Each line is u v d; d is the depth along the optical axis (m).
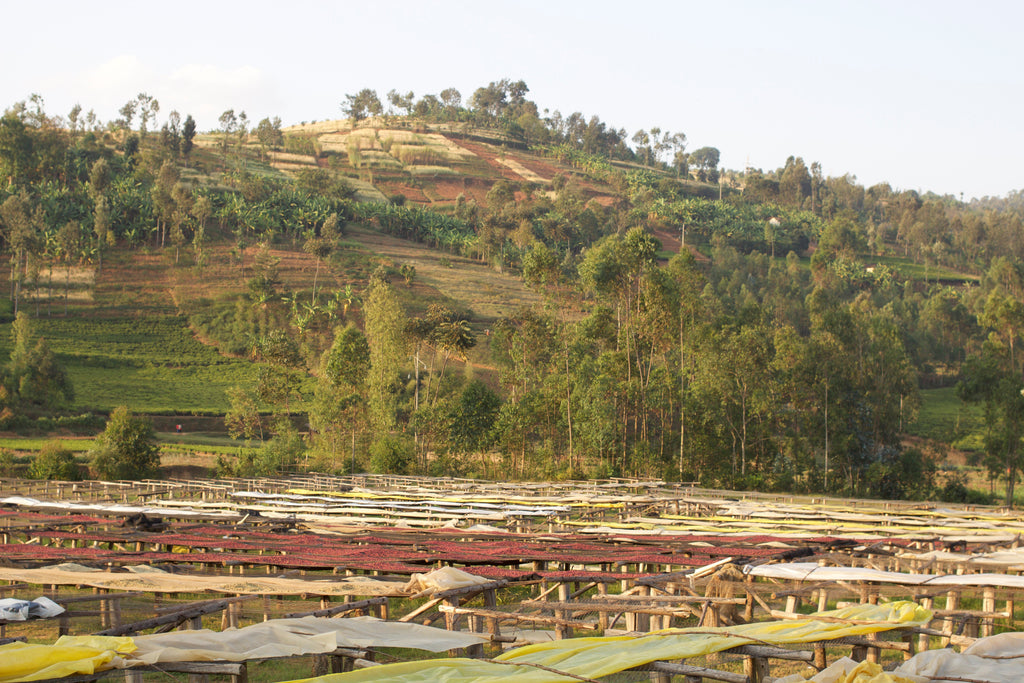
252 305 118.94
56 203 134.50
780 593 12.98
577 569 18.80
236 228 147.50
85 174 155.62
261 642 8.21
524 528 26.94
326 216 156.62
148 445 55.22
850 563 16.95
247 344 111.06
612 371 64.56
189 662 7.55
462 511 30.86
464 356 76.62
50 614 10.63
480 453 66.88
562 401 64.75
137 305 119.00
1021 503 61.31
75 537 20.06
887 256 199.12
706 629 9.05
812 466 63.53
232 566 17.06
